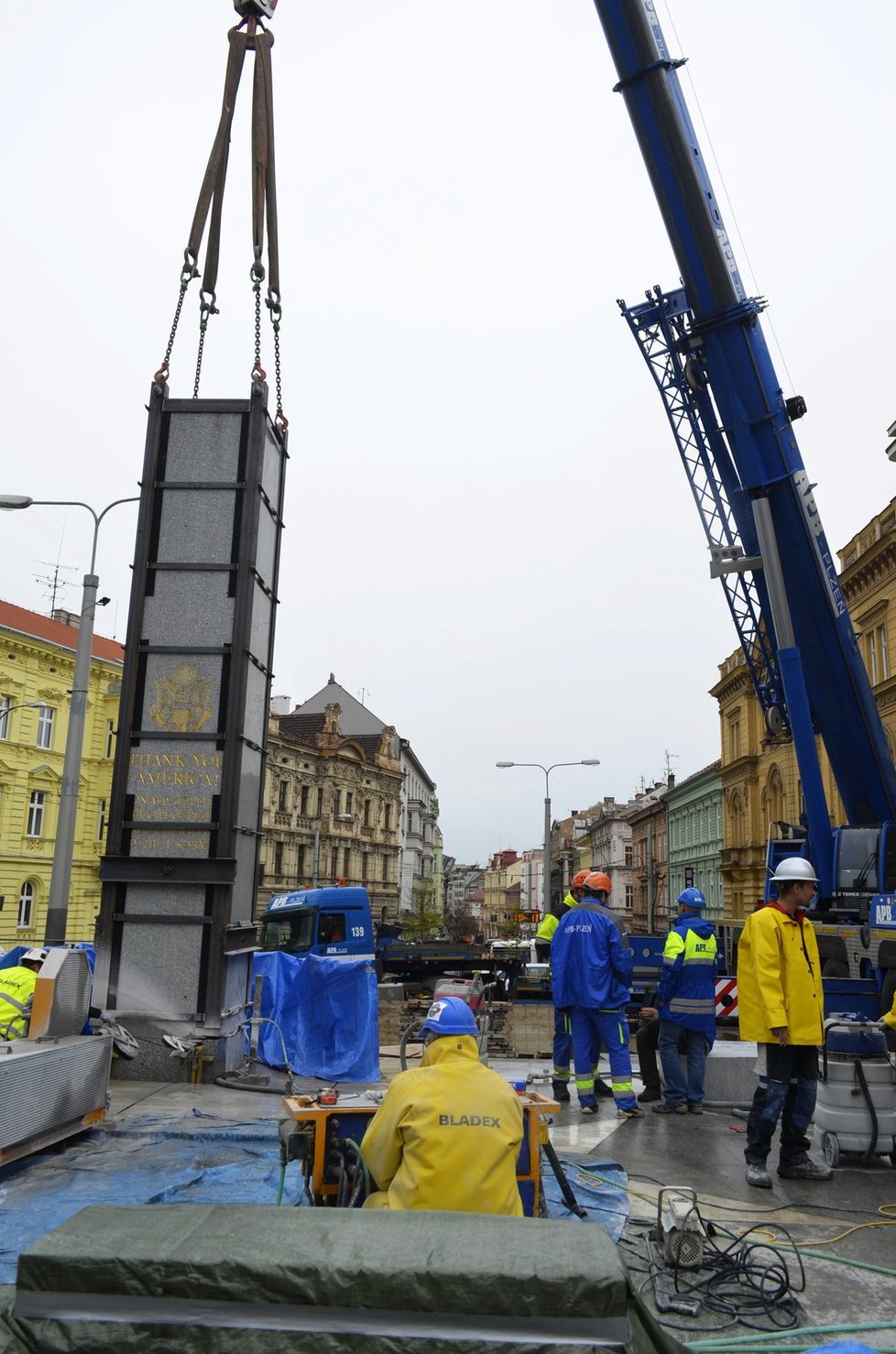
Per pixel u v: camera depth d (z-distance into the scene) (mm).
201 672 10219
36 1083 6215
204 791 9969
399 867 93188
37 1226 5117
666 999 8383
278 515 11617
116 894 9820
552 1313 2609
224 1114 7797
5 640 45812
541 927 9906
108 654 54531
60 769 49156
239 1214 2949
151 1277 2641
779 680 15945
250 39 11359
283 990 10773
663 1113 8367
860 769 15562
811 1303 4441
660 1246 4871
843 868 14547
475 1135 3664
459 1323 2611
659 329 15695
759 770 54406
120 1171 6117
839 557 37312
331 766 75750
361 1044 10047
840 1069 6758
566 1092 8625
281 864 69125
